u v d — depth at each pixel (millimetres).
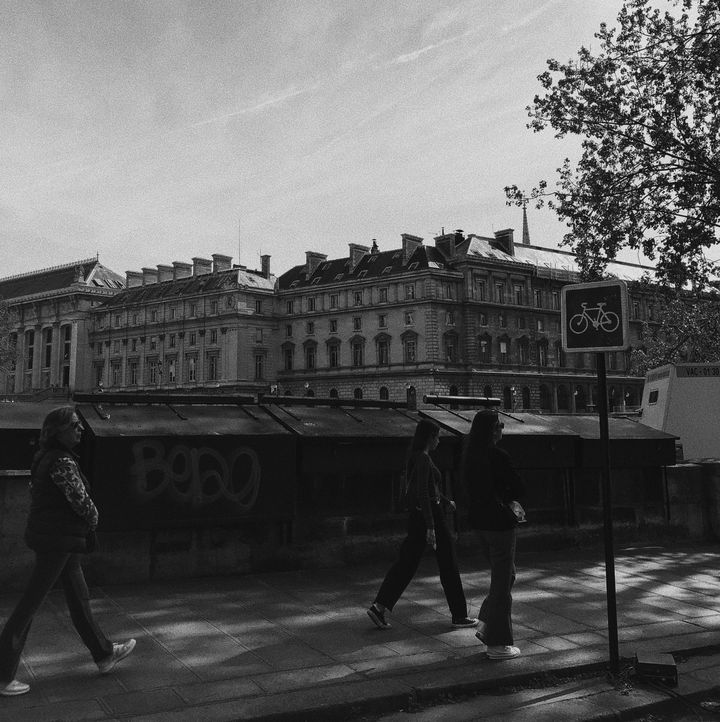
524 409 90438
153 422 8039
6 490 7125
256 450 8203
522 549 10180
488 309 88625
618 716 4656
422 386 84375
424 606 6988
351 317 92438
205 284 102375
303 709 4336
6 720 4051
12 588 7078
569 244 23656
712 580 8438
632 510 11211
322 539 8789
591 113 22391
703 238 21812
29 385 132250
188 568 8016
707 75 20344
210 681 4781
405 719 4492
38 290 133750
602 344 5520
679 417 15430
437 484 6520
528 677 5125
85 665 5039
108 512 7344
